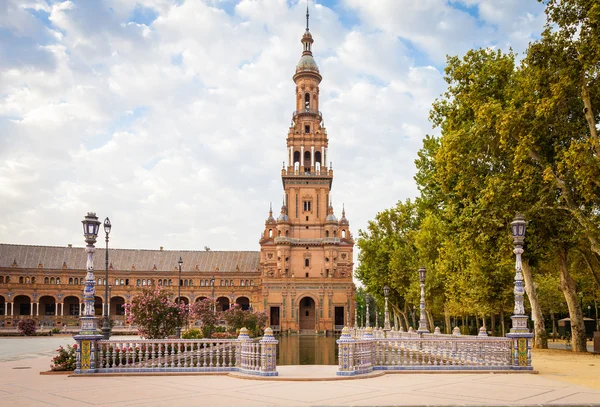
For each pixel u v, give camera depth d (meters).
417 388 17.59
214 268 133.38
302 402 14.91
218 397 15.85
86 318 22.08
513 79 34.97
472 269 42.78
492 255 35.38
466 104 36.84
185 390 17.28
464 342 23.14
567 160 26.48
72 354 23.92
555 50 28.39
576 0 27.05
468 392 16.70
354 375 20.42
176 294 128.25
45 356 34.34
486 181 33.69
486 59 36.97
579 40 27.84
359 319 138.00
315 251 115.31
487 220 32.88
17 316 109.50
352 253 116.50
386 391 16.94
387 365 22.80
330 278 111.00
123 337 63.72
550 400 15.20
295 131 120.94
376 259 69.62
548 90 29.05
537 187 32.03
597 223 28.44
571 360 27.88
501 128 30.36
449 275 48.41
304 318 114.50
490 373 22.00
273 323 113.75
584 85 27.89
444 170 37.22
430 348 23.22
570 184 31.42
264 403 14.77
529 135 29.20
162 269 131.25
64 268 122.62
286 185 118.88
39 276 120.38
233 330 65.19
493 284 42.97
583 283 47.22
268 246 117.38
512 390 17.12
